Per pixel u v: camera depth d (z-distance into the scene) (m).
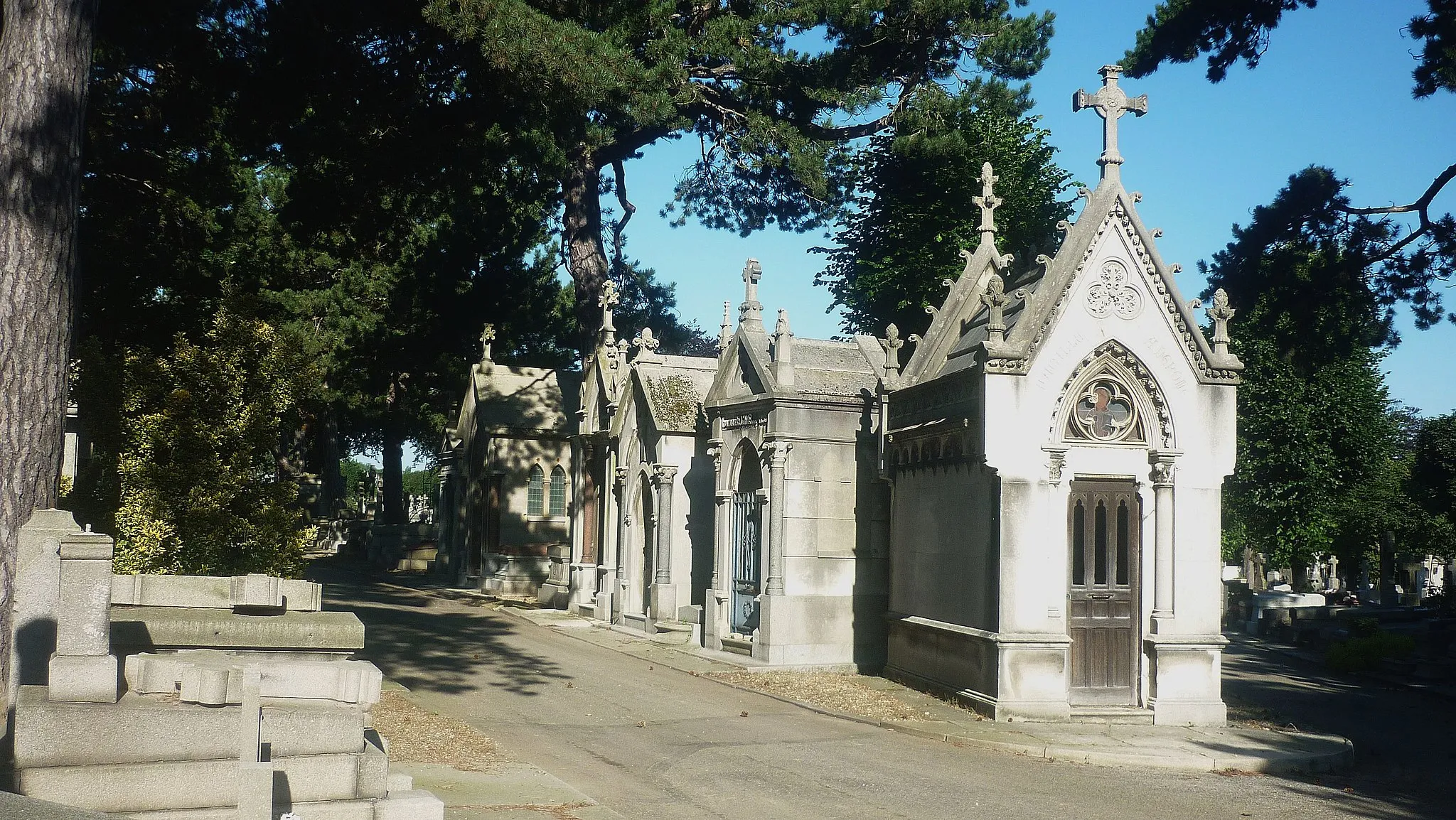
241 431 15.69
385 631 23.69
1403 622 34.22
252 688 7.30
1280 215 22.92
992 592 16.30
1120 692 16.56
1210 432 16.86
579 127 25.66
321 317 48.84
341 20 20.81
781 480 21.06
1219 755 13.95
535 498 39.31
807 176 30.02
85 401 15.64
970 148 32.19
